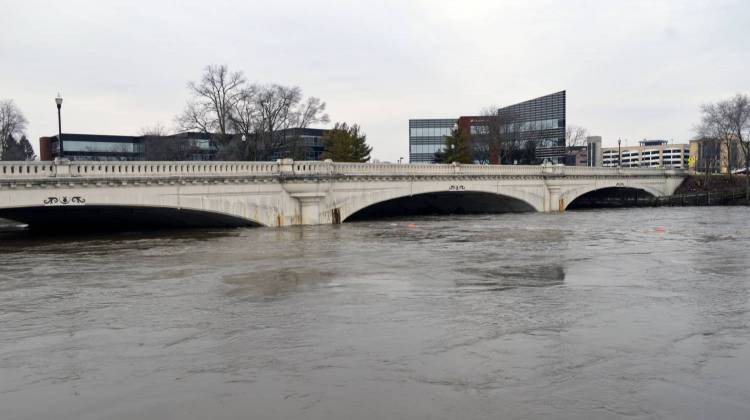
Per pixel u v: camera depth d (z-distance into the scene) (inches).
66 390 400.5
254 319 580.1
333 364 446.0
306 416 356.8
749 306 637.3
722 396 384.2
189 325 559.5
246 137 2522.1
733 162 5580.7
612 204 3398.1
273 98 2667.3
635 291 718.5
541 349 480.7
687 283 773.9
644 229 1605.6
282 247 1164.5
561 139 4089.6
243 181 1552.7
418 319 577.0
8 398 387.9
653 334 525.7
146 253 1074.1
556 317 585.3
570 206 3225.9
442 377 418.3
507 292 711.1
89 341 511.2
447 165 2060.8
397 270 876.6
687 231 1545.3
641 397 382.3
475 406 368.8
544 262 962.7
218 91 2484.0
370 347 486.9
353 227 1657.2
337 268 896.3
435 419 350.6
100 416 359.9
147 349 486.6
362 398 382.0
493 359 455.8
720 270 882.8
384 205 2513.5
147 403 377.7
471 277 816.9
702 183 3304.6
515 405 370.0
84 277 821.2
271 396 386.6
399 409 365.1
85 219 1726.1
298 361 453.7
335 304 644.7
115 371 435.5
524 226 1720.0
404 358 458.9
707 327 550.3
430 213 2632.9
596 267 909.8
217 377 421.4
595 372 427.8
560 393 388.8
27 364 453.1
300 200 1686.8
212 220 1704.0
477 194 2293.3
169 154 3356.3
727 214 2284.7
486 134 3855.8
